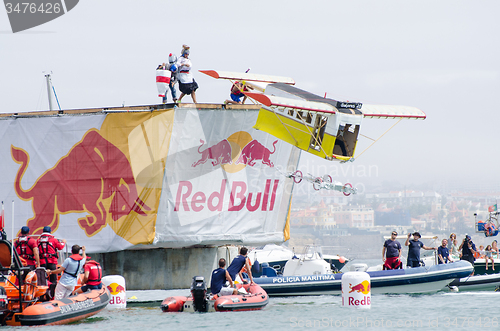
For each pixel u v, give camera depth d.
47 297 41.91
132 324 41.94
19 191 61.41
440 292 58.38
